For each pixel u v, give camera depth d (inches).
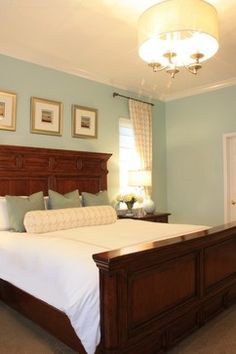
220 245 99.7
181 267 83.1
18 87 139.3
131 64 154.3
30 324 92.6
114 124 181.8
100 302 65.3
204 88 190.1
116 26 115.8
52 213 114.7
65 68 156.4
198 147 195.9
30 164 137.2
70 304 68.4
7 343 81.8
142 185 172.9
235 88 179.0
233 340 83.0
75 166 155.1
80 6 102.9
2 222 114.7
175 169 208.2
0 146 126.4
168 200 211.0
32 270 85.0
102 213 130.1
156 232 106.0
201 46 98.6
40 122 146.5
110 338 63.5
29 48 134.6
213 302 96.5
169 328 77.6
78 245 83.4
